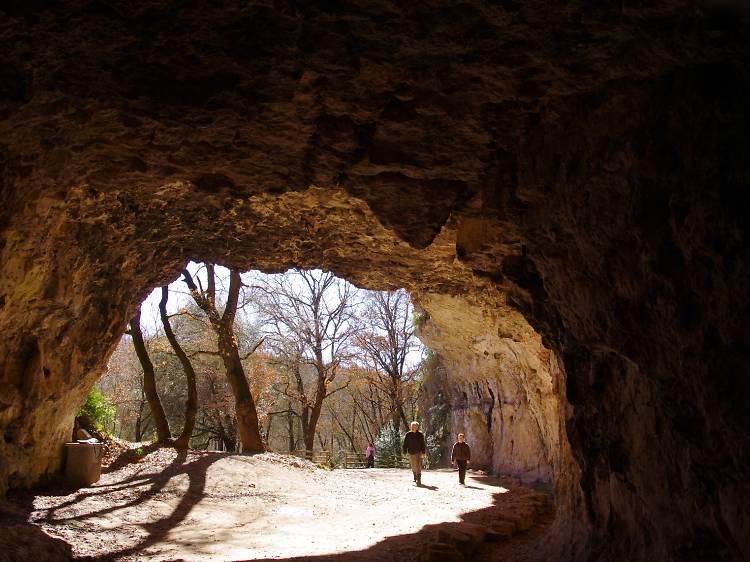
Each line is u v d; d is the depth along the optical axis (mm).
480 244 7219
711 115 3613
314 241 11203
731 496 3824
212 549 9062
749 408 3496
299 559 8406
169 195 9570
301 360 35375
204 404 33594
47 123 5648
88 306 10992
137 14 4355
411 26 4367
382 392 40906
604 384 5898
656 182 4145
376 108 5480
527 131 5566
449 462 29672
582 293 5477
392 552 8883
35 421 10820
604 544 6352
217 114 5602
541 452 18000
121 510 10883
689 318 3961
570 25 4039
